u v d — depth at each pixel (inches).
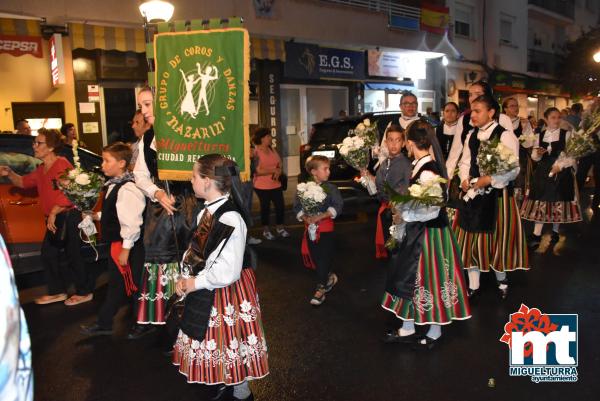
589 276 228.7
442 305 153.3
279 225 319.0
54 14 382.3
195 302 118.2
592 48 1027.3
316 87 628.7
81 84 419.5
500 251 194.7
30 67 393.4
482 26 865.5
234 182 117.8
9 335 50.9
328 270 202.4
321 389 140.0
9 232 209.2
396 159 206.7
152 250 155.3
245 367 120.0
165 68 135.5
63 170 196.2
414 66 742.5
